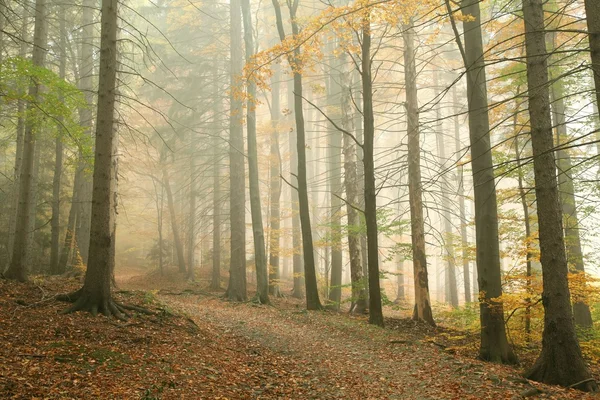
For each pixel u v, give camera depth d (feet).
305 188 58.54
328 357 34.55
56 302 34.19
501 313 35.65
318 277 89.66
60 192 89.04
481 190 36.40
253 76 45.57
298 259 85.46
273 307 62.39
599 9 24.76
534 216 42.73
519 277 38.04
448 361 33.17
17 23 66.74
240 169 72.28
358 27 43.14
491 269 35.70
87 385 21.21
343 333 43.39
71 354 24.85
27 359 22.89
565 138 50.14
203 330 37.76
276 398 24.23
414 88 57.72
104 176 35.19
